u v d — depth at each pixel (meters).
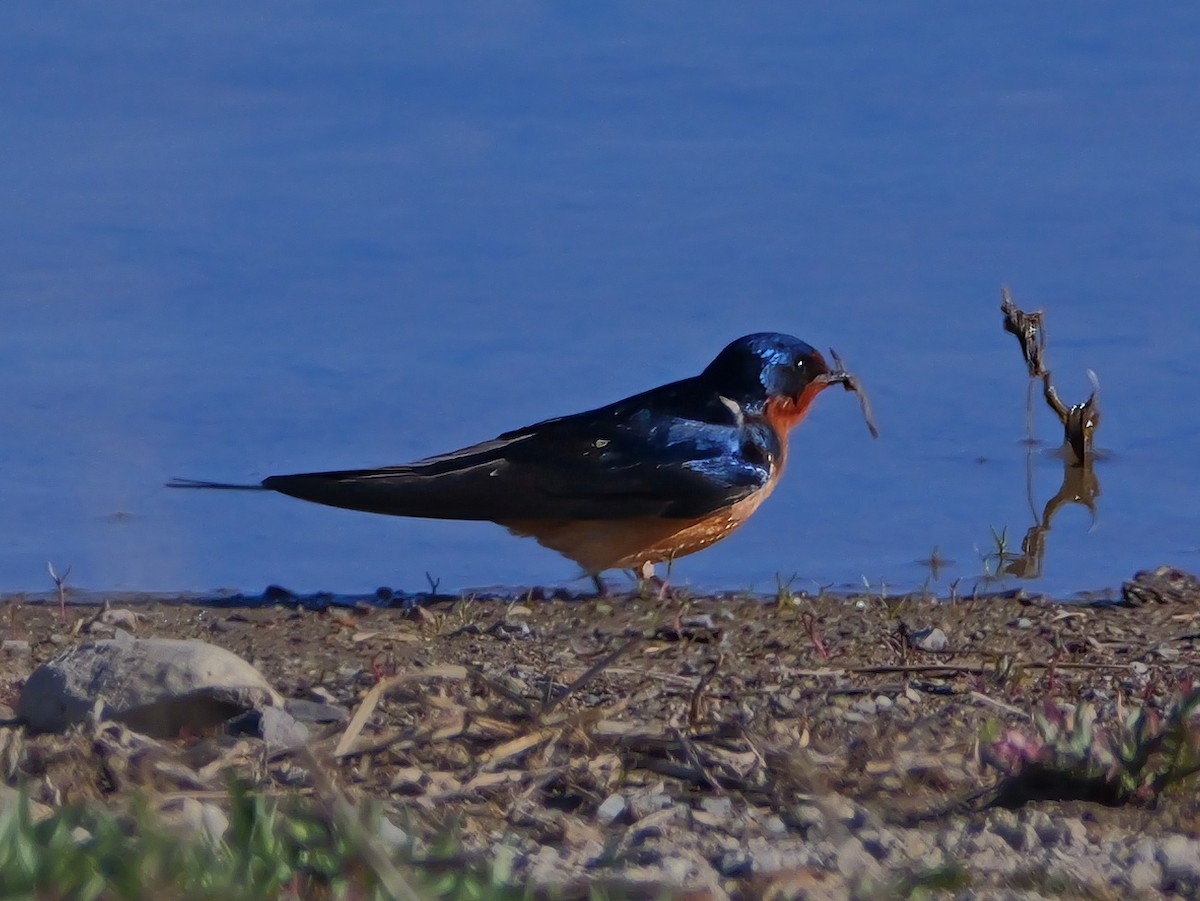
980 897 8.31
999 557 17.62
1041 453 20.16
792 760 9.48
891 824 9.71
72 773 9.98
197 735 10.98
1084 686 13.06
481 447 15.77
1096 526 18.45
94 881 7.41
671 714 12.01
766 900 8.29
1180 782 10.12
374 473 15.45
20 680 13.16
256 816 8.21
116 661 11.27
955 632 14.87
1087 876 8.65
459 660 13.98
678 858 8.81
